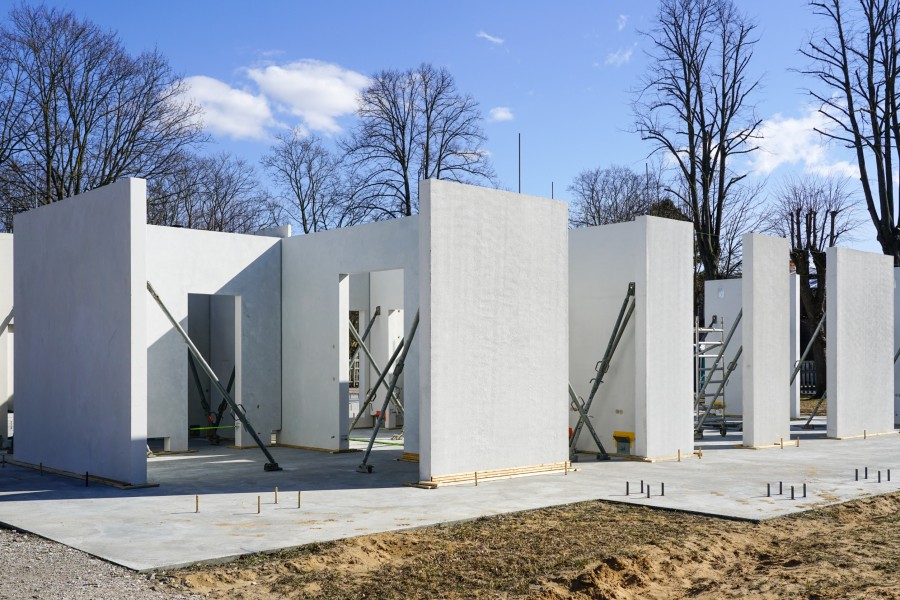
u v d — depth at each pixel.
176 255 13.24
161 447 14.05
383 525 7.28
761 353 13.74
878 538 6.96
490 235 10.12
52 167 22.52
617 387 12.45
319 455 12.88
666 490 9.22
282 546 6.41
